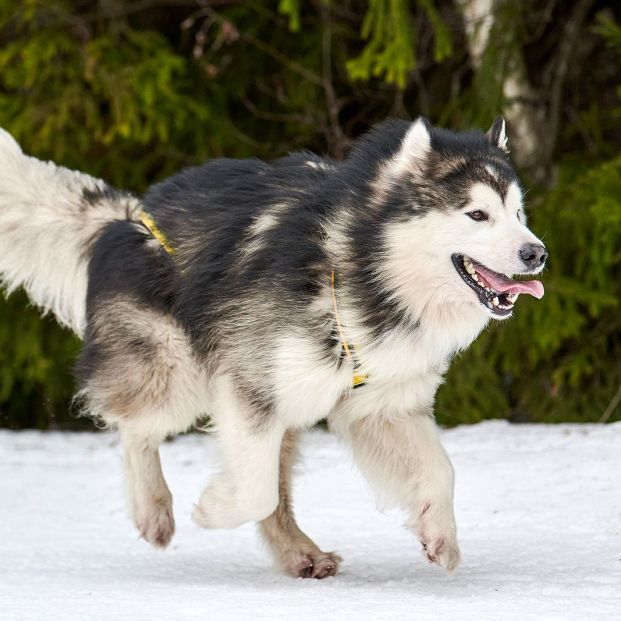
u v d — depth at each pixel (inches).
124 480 414.3
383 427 373.7
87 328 421.4
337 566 376.2
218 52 956.0
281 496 391.9
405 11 767.7
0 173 437.7
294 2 800.9
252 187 393.1
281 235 367.6
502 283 343.9
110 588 342.3
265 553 396.2
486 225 344.2
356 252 353.4
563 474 507.8
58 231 436.5
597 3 967.0
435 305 352.8
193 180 412.5
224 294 377.1
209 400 403.9
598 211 764.6
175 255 397.7
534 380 869.2
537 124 876.6
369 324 352.2
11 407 994.7
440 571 368.5
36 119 860.6
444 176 348.8
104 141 856.3
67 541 444.1
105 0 896.3
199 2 929.5
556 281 809.5
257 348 364.8
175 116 877.8
